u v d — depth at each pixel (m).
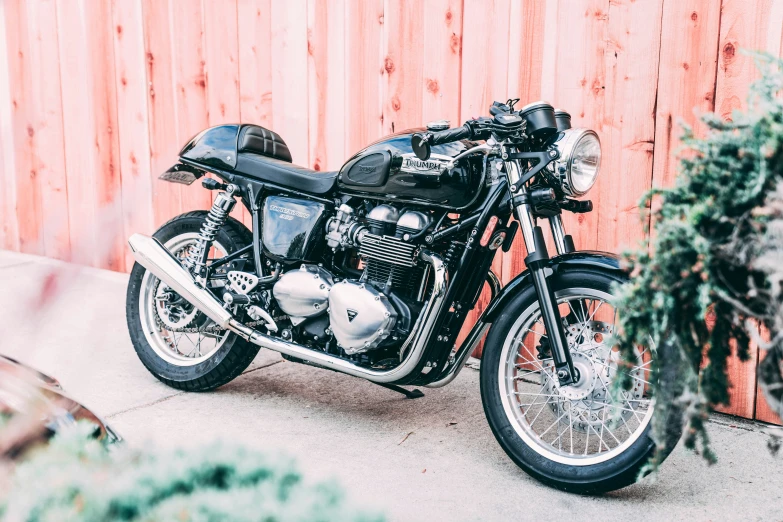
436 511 2.01
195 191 4.25
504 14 3.06
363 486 2.15
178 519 0.70
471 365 3.31
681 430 1.75
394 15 3.37
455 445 2.47
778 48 2.48
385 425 2.62
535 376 3.08
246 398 2.85
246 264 2.75
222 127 2.83
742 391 2.68
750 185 1.19
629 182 2.84
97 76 4.55
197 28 4.07
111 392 2.87
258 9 3.82
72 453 0.75
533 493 2.13
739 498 2.12
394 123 3.44
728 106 2.59
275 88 3.83
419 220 2.33
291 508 0.72
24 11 4.81
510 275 3.18
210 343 3.48
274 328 2.59
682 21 2.66
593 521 1.97
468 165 2.28
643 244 1.28
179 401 2.80
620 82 2.82
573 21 2.90
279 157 2.88
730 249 1.20
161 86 4.29
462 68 3.20
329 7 3.56
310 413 2.72
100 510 0.69
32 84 4.86
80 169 4.76
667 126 2.73
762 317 1.23
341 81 3.58
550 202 2.16
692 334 1.30
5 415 0.80
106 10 4.43
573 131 2.14
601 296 2.11
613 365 2.13
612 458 2.05
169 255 2.80
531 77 3.03
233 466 0.80
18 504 0.68
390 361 2.44
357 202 2.53
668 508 2.05
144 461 0.78
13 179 5.04
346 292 2.37
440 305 2.25
